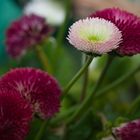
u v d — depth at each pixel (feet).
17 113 0.89
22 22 1.71
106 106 1.56
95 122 1.39
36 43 1.71
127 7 1.98
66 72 2.02
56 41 1.94
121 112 1.52
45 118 1.02
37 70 1.05
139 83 1.88
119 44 1.03
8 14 2.33
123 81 1.48
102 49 0.94
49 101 1.02
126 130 1.01
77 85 1.81
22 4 2.45
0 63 2.23
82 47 0.94
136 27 1.04
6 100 0.90
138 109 1.35
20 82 1.01
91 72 1.92
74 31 0.96
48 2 2.50
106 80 1.89
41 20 1.71
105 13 1.07
